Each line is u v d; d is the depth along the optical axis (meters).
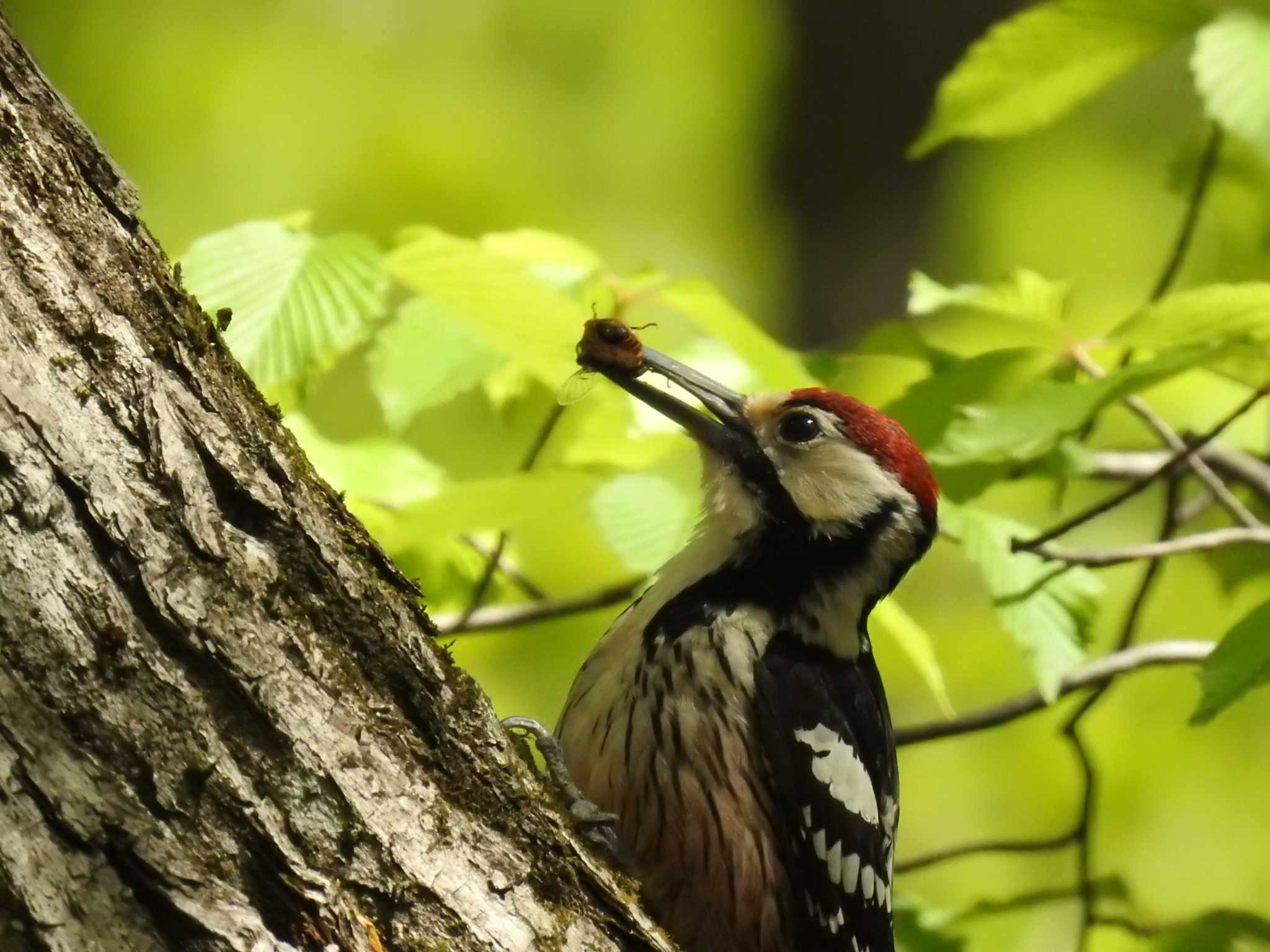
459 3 24.44
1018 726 16.11
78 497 4.63
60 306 4.75
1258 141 8.18
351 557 5.22
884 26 18.12
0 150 4.78
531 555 12.19
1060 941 15.30
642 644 7.74
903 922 10.33
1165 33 8.89
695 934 7.61
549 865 5.46
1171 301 8.06
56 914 4.38
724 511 8.30
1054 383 8.04
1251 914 10.09
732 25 23.72
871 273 18.22
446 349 8.64
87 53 22.92
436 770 5.25
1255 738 15.93
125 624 4.64
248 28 23.44
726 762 7.51
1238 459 10.88
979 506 11.93
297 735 4.89
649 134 25.14
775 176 18.64
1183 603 15.54
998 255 20.50
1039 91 9.35
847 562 8.23
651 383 9.23
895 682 15.77
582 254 9.29
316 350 7.91
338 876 4.89
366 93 23.59
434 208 23.19
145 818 4.57
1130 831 16.31
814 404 8.41
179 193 22.62
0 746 4.39
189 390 4.97
